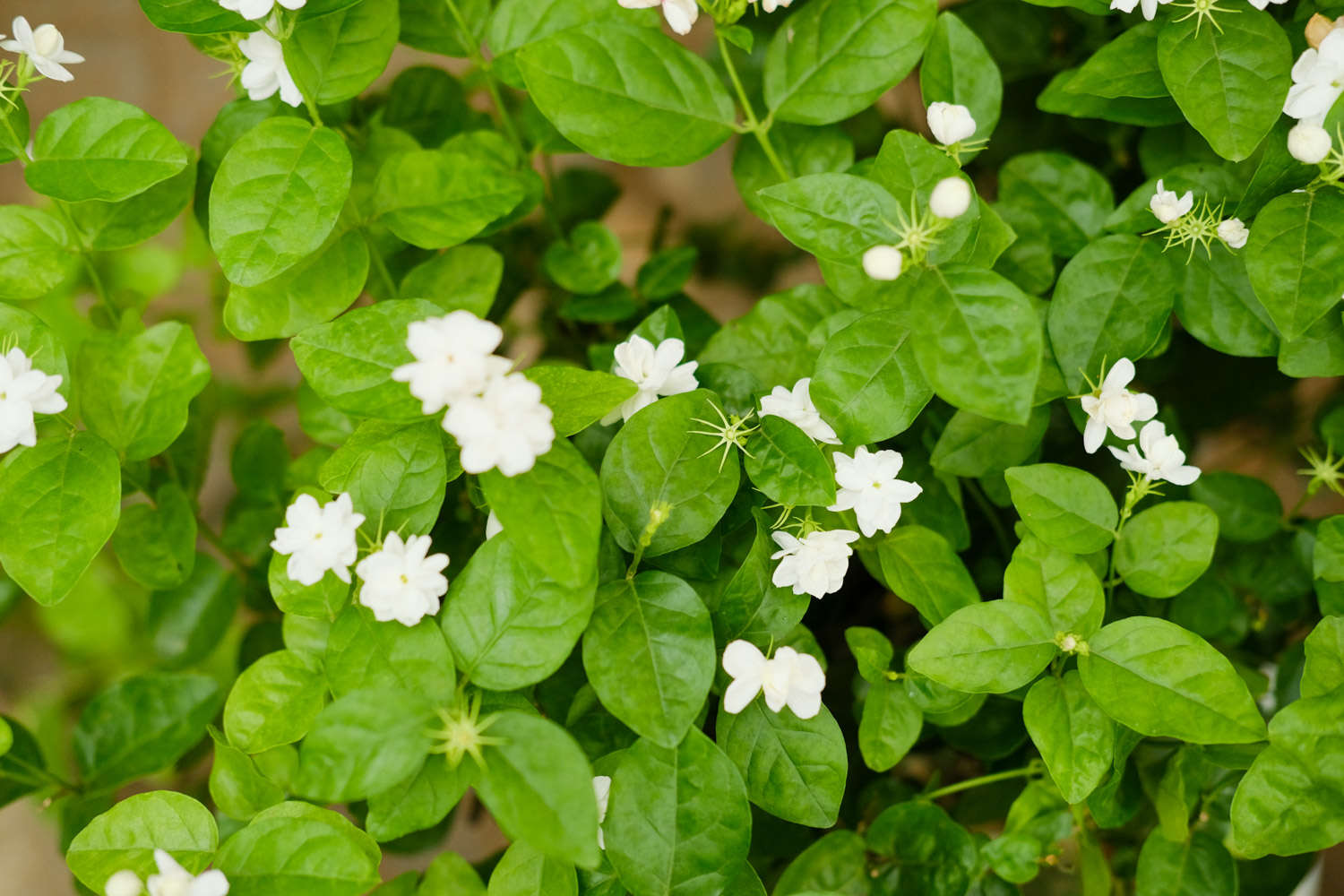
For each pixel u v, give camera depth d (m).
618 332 0.99
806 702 0.80
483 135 0.91
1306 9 0.86
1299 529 0.91
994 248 0.81
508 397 0.75
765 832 0.91
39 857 1.07
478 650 0.78
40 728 1.00
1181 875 0.87
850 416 0.81
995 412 0.77
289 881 0.78
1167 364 0.94
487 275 0.91
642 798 0.79
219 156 0.90
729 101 0.86
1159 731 0.80
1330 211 0.82
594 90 0.85
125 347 0.86
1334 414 0.91
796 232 0.80
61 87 1.08
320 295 0.86
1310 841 0.81
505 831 0.76
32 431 0.80
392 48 0.86
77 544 0.82
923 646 0.81
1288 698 0.90
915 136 0.80
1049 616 0.81
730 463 0.81
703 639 0.79
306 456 0.94
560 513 0.77
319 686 0.83
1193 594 0.90
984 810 0.93
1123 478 0.93
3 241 0.87
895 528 0.85
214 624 0.96
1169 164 0.90
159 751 0.93
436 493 0.80
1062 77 0.88
